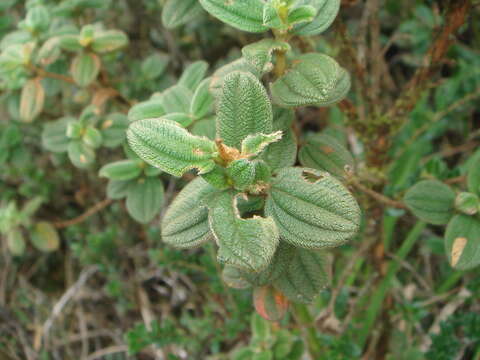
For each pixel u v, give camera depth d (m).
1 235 0.40
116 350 0.36
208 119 0.21
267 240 0.14
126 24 0.43
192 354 0.35
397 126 0.28
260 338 0.28
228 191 0.15
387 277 0.30
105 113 0.34
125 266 0.39
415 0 0.39
